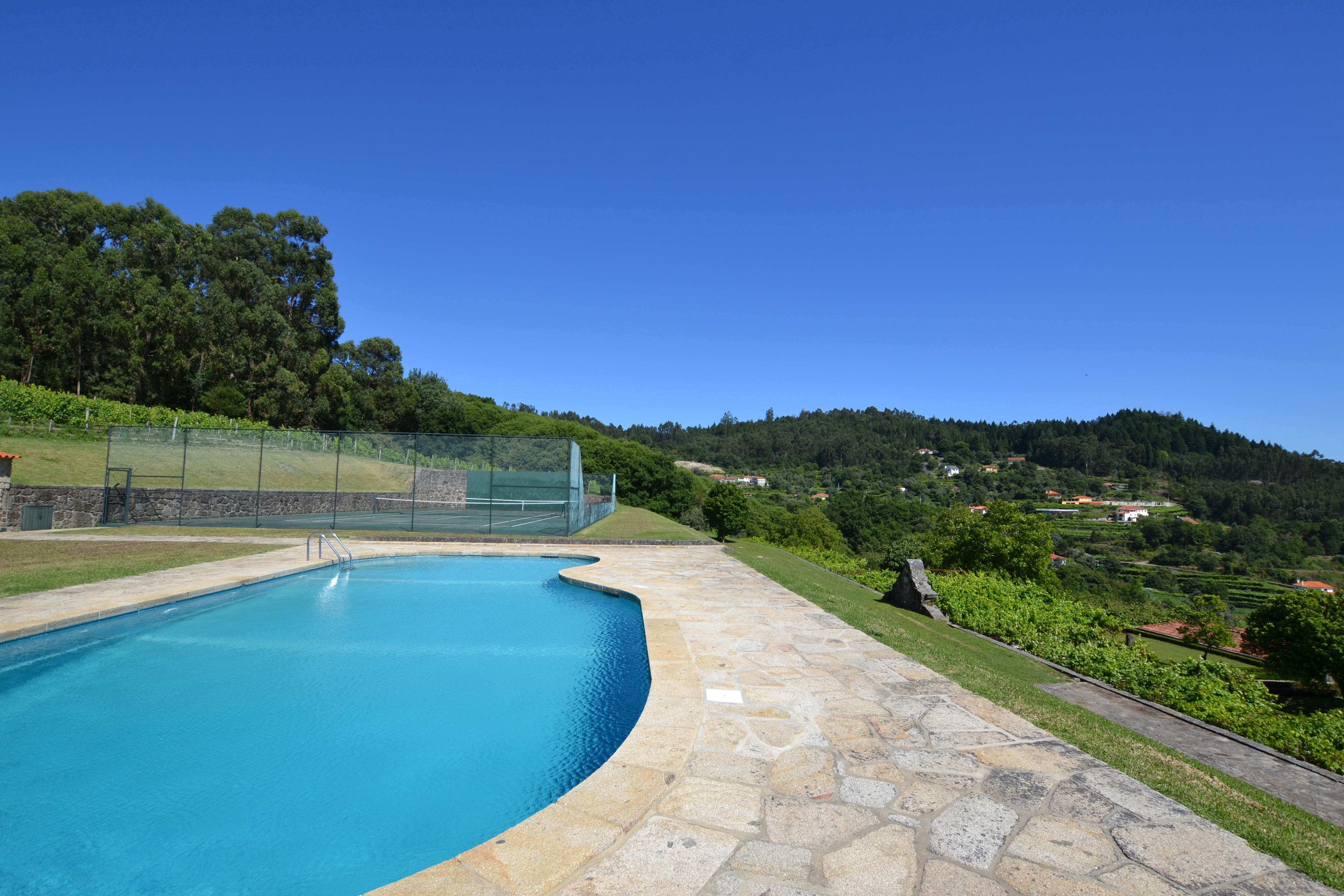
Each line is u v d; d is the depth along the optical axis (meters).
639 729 4.42
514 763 4.82
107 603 8.02
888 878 2.71
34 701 5.84
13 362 34.03
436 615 9.41
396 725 5.46
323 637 8.12
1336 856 3.11
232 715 5.60
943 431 176.38
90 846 3.65
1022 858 2.91
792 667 6.07
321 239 52.47
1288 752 6.56
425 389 60.62
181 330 39.78
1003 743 4.39
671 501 55.62
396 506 28.61
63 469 20.95
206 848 3.67
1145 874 2.81
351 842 3.73
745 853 2.91
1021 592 15.80
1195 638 20.45
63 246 40.62
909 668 6.14
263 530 18.44
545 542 17.33
